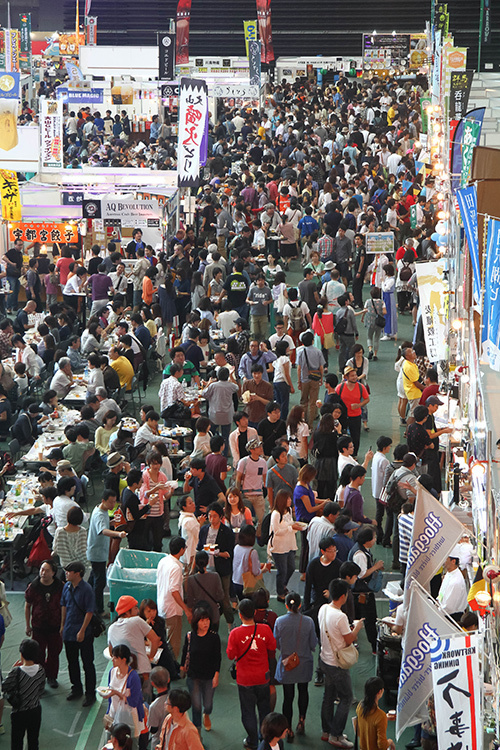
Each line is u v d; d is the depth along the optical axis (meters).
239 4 85.88
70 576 16.95
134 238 38.97
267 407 23.72
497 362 10.77
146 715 15.38
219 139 61.19
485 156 17.36
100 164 54.88
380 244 36.00
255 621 15.91
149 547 20.86
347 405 24.72
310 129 60.28
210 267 35.16
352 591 17.36
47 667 17.72
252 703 15.53
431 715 15.23
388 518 21.94
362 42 81.31
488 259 11.04
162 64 62.22
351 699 15.89
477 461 13.85
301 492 20.12
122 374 28.77
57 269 39.09
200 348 28.14
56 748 16.19
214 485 20.73
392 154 53.59
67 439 24.48
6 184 37.81
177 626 17.52
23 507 21.58
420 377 27.22
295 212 42.38
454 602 15.91
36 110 69.38
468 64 79.25
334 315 30.39
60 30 103.06
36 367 29.78
